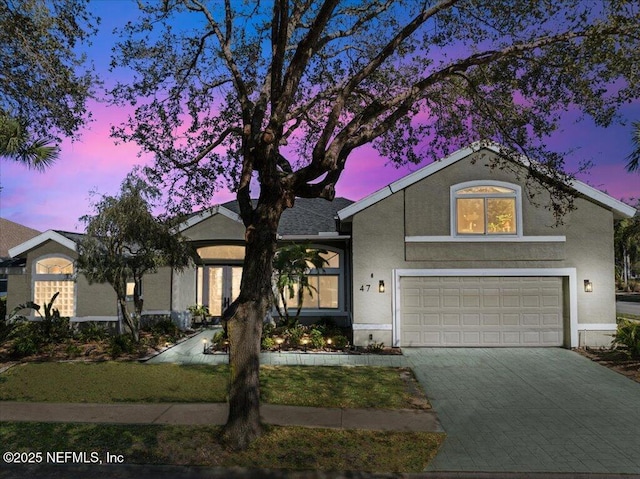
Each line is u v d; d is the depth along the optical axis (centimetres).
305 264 1537
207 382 1025
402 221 1416
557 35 801
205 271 1861
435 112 1033
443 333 1402
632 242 4119
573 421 797
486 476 593
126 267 1347
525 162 1349
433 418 808
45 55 750
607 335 1349
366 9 922
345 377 1070
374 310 1401
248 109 829
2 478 578
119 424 757
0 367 1152
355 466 615
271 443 678
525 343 1389
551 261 1379
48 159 1138
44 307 1454
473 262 1397
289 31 873
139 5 889
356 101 1068
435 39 942
